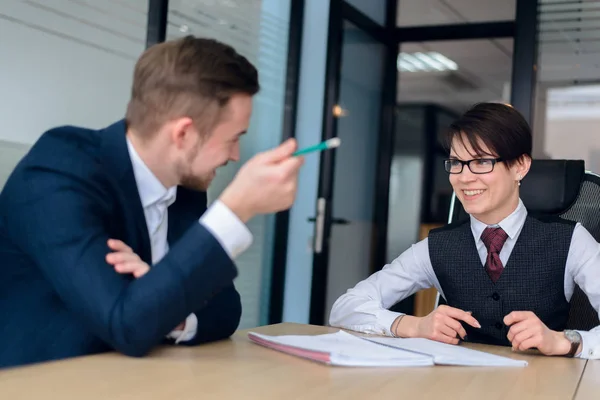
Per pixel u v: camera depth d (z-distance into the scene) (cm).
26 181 117
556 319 174
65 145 121
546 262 172
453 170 170
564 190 196
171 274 105
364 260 481
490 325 174
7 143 235
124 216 123
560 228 175
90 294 108
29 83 243
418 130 862
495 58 647
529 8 393
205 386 92
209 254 106
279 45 402
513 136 164
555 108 959
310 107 426
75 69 260
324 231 415
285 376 102
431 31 502
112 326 106
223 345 128
